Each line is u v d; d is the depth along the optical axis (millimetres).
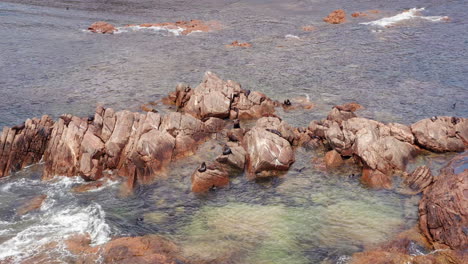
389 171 30828
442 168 30062
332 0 90562
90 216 26812
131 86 47875
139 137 33625
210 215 26906
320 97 44469
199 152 34438
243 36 66438
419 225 24844
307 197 28656
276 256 22953
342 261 22359
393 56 55281
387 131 34469
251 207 27703
